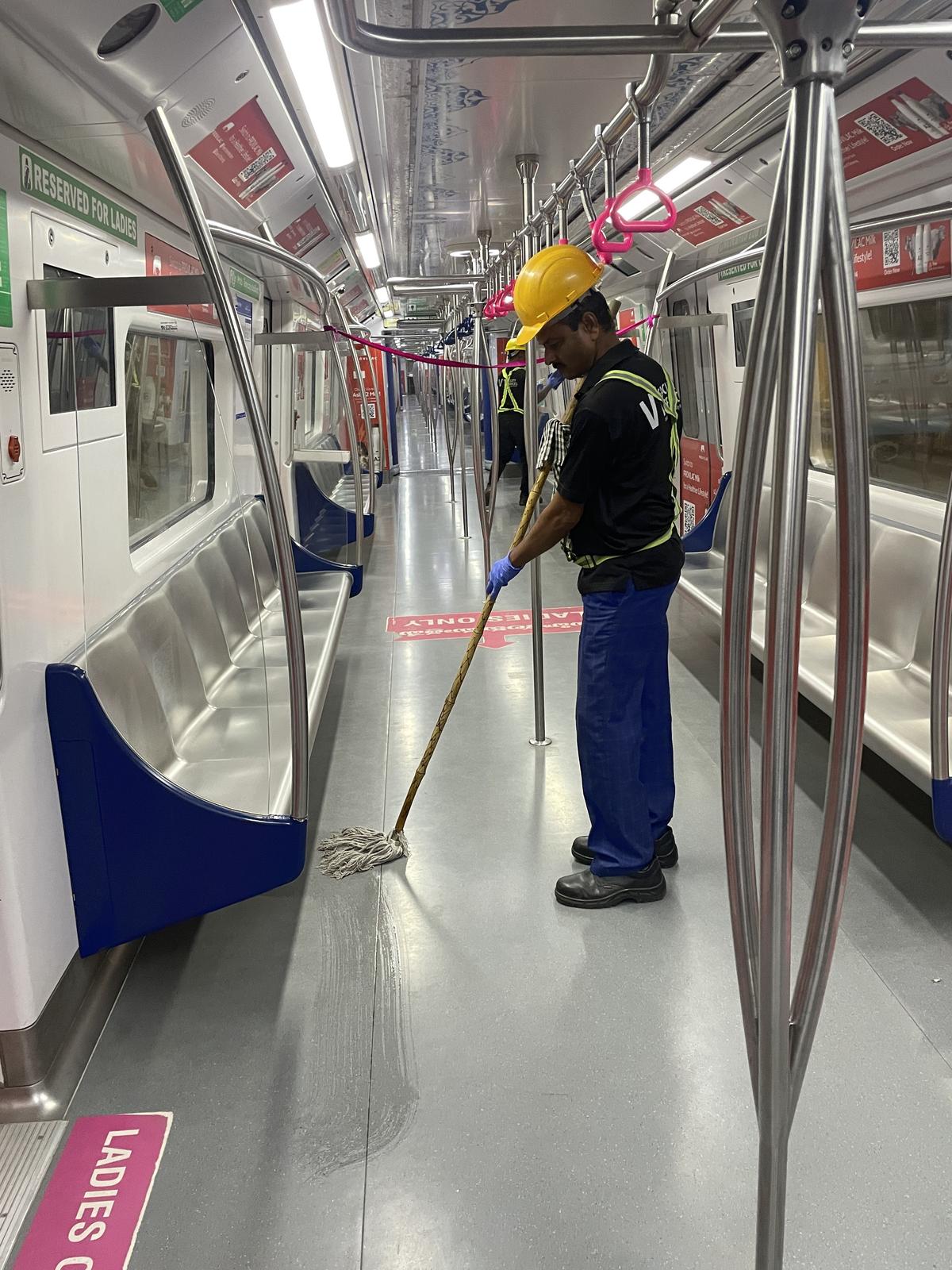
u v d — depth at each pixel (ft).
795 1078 4.75
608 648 9.26
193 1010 8.57
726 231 17.74
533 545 9.55
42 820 7.59
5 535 7.00
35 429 7.58
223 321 7.07
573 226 22.09
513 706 15.96
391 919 9.89
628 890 9.95
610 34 4.68
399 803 12.55
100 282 7.45
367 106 12.28
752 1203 6.36
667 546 9.18
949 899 9.77
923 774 9.29
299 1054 7.93
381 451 44.52
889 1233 6.10
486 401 35.01
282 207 15.70
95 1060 7.94
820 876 4.59
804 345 3.82
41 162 7.80
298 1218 6.35
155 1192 6.59
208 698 10.88
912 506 13.75
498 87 11.41
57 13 6.07
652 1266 5.92
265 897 10.39
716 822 11.73
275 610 10.91
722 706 4.63
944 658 8.68
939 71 9.47
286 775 9.39
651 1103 7.25
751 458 4.31
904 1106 7.15
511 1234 6.18
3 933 7.14
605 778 9.65
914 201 12.39
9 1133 7.16
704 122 12.94
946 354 12.87
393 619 21.72
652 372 9.11
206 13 7.64
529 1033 8.09
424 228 23.68
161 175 9.86
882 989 8.48
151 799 8.05
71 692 7.67
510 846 11.34
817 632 14.30
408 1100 7.38
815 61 3.82
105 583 9.23
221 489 13.38
